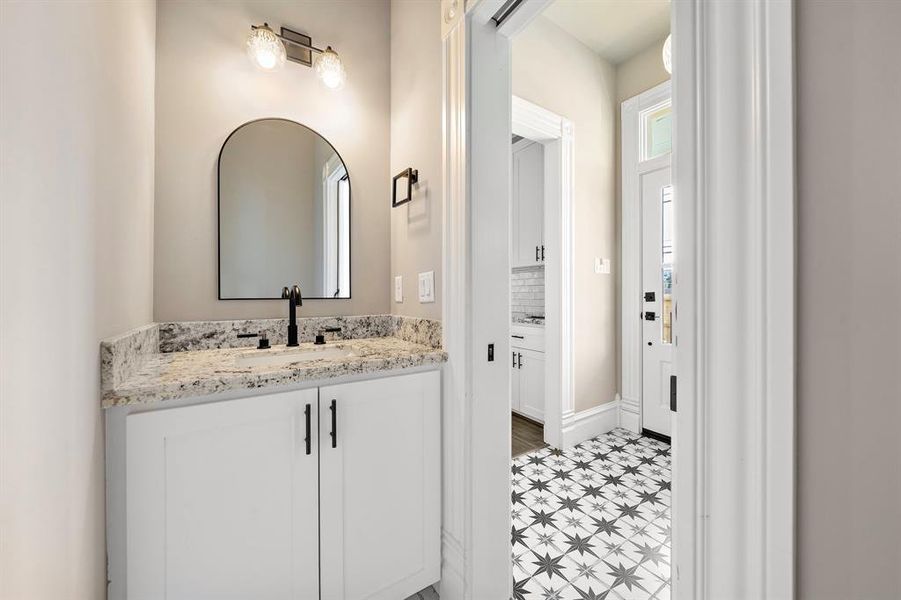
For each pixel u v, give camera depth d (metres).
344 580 1.11
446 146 1.32
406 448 1.24
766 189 0.48
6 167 0.44
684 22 0.56
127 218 0.99
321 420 1.07
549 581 1.35
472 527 1.21
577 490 1.96
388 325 1.79
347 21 1.75
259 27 1.47
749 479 0.49
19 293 0.47
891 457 0.39
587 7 2.35
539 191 3.17
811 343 0.45
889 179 0.39
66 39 0.61
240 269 1.51
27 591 0.49
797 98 0.46
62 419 0.60
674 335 0.57
